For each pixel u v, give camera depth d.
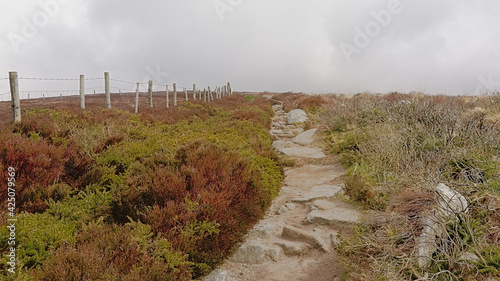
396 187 5.23
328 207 5.37
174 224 3.82
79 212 4.40
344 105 13.36
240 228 4.45
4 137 5.46
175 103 20.91
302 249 4.29
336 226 4.77
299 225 5.01
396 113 9.12
